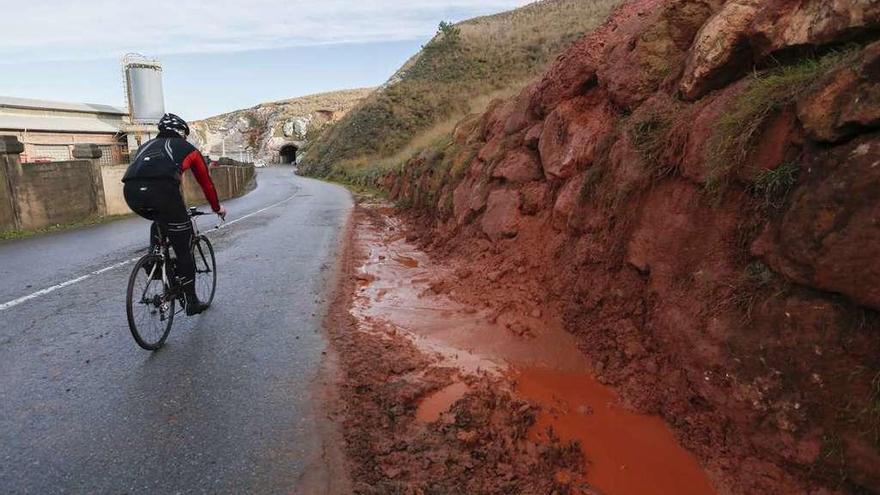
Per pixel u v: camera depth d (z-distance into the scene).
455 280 6.88
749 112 3.47
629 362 4.13
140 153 4.75
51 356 4.41
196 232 5.52
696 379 3.40
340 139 50.72
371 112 46.81
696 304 3.54
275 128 99.81
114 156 38.09
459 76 43.41
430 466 3.05
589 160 6.07
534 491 2.87
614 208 4.84
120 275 7.32
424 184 13.80
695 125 4.00
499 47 45.81
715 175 3.62
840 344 2.57
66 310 5.63
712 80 4.38
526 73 38.25
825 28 3.41
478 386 4.11
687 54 4.93
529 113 8.54
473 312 5.72
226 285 6.91
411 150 28.50
